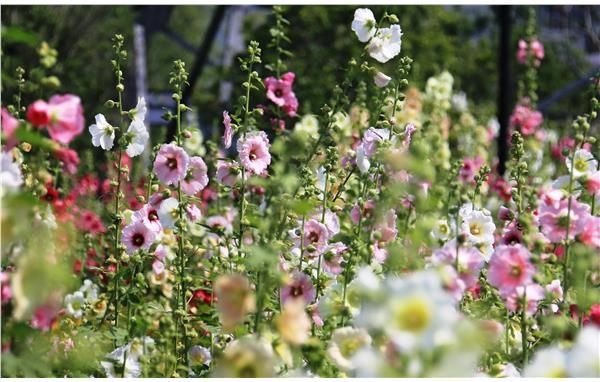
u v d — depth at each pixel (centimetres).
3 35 387
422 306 341
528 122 1371
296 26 2416
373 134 590
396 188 485
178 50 3872
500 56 1361
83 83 2358
